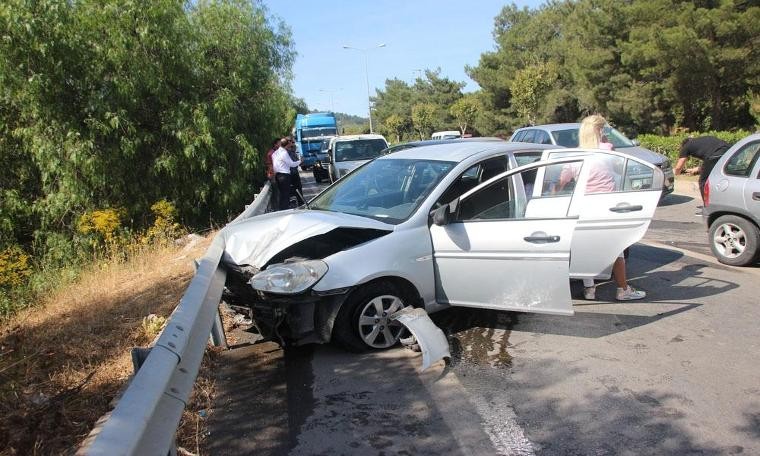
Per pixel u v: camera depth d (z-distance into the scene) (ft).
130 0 40.52
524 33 155.43
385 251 15.34
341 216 16.61
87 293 24.22
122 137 40.42
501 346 16.12
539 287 15.07
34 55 37.63
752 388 13.16
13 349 15.05
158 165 42.55
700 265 24.07
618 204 17.63
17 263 31.04
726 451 10.78
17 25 36.14
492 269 15.56
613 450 10.93
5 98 38.14
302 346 16.52
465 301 16.11
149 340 16.71
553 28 150.61
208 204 48.08
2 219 39.32
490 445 11.23
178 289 22.43
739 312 18.20
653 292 20.63
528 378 14.06
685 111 87.51
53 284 30.01
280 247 15.62
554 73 127.65
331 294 14.62
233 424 12.30
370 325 15.62
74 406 12.48
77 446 10.71
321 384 14.08
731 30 66.03
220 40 48.65
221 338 16.47
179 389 9.92
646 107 85.92
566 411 12.42
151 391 8.54
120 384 13.64
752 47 68.08
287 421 12.38
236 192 46.78
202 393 13.69
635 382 13.64
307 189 68.39
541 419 12.14
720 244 24.39
